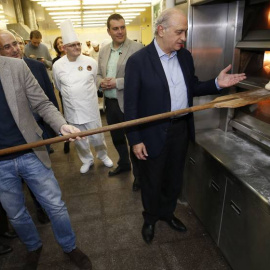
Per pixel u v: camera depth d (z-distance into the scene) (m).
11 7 6.30
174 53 1.45
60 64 2.33
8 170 1.30
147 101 1.46
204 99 1.91
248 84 1.60
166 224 1.96
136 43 2.21
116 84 2.11
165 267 1.60
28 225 1.50
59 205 1.43
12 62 1.24
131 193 2.38
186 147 1.68
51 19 9.09
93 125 2.54
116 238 1.85
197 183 1.87
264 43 1.41
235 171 1.40
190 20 1.72
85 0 5.13
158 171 1.60
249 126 1.71
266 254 1.19
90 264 1.61
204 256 1.67
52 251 1.77
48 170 1.41
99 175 2.74
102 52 2.35
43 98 1.39
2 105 1.22
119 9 6.71
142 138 1.55
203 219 1.85
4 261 1.71
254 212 1.24
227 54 1.80
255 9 1.56
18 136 1.29
